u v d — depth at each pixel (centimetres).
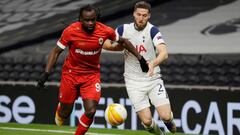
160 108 1552
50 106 2488
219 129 2212
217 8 3388
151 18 3438
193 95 2252
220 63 3025
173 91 2281
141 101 1565
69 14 3556
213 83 2983
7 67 3281
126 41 1489
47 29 3500
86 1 3616
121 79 3084
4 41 3497
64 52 3231
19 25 3606
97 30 1458
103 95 2388
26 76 3234
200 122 2242
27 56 3322
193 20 3375
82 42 1460
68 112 1603
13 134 2117
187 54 3073
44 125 2439
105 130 2278
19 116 2541
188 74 3025
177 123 2277
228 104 2197
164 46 1494
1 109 2570
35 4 3741
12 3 3803
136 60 1553
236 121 2184
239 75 2977
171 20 3406
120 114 1498
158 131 1641
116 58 3194
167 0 3481
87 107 1477
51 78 3125
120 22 3459
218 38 3238
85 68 1509
